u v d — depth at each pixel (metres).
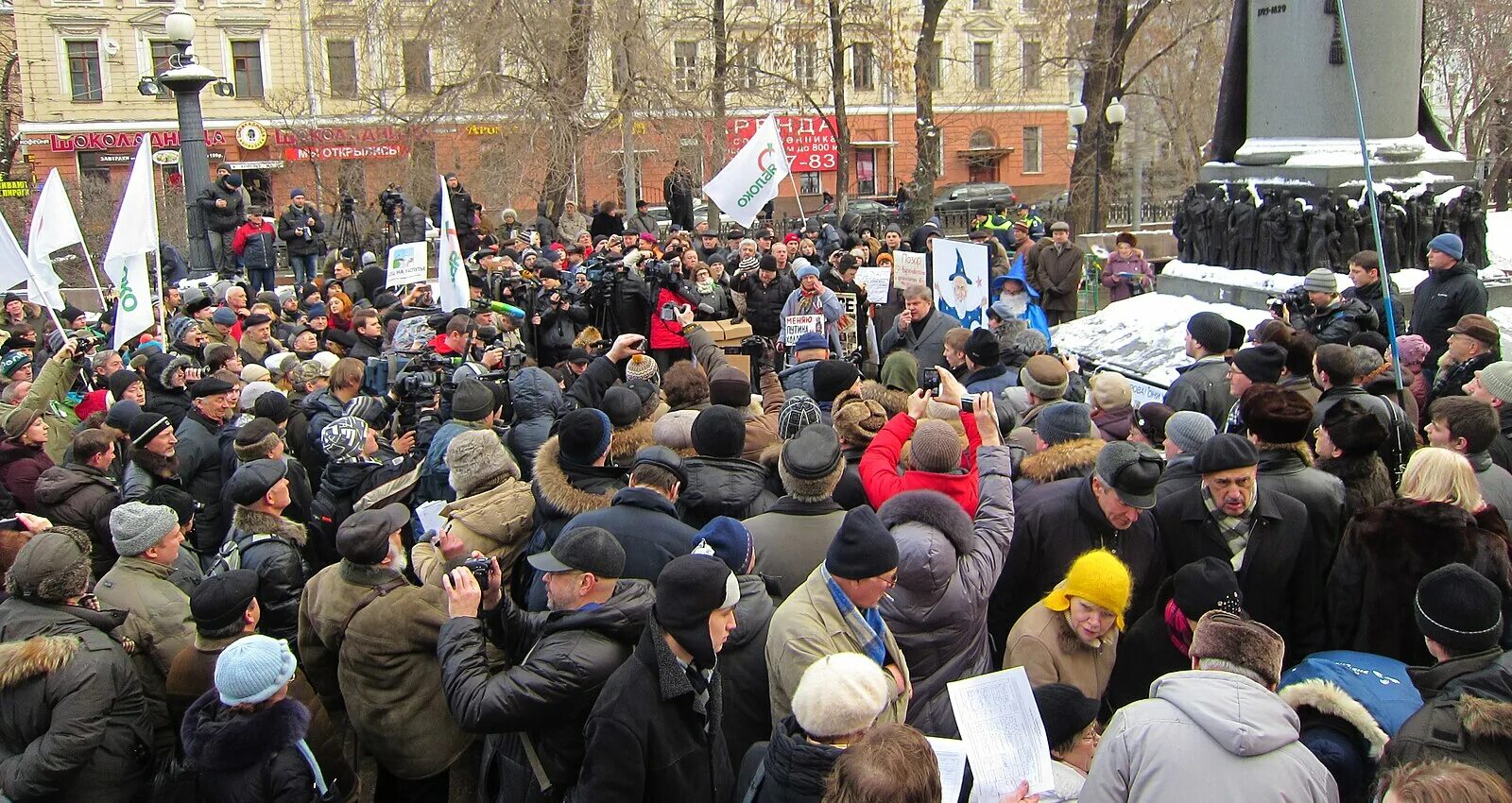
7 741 4.10
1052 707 3.62
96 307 22.16
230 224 19.59
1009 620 4.89
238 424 7.07
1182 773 2.95
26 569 4.29
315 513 5.98
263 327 10.78
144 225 10.54
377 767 4.94
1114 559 3.92
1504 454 5.75
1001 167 51.28
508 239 18.48
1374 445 4.98
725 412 5.19
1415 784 2.53
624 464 5.64
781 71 35.62
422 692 4.39
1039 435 5.16
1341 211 11.57
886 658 3.80
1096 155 25.66
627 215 24.70
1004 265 14.23
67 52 41.34
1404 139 12.09
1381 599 4.29
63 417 8.68
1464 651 3.50
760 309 12.59
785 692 3.67
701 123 26.88
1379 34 11.88
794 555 4.52
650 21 29.09
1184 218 13.63
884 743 2.74
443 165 30.75
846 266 12.34
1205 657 3.35
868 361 11.57
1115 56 25.91
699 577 3.42
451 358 8.07
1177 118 32.53
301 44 41.53
